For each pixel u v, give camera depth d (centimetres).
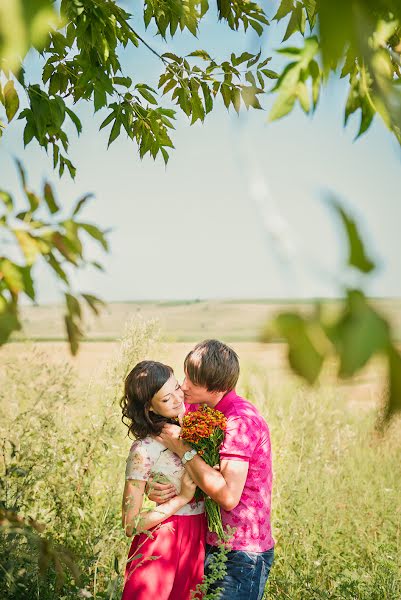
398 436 445
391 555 340
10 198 100
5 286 95
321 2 50
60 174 318
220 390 258
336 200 46
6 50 53
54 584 246
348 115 155
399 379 46
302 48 126
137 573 242
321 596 294
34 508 289
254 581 245
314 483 395
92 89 287
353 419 474
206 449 245
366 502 404
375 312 46
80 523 288
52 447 290
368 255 46
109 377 330
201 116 338
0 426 285
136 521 233
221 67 319
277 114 125
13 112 274
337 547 353
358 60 147
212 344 262
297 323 47
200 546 253
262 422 256
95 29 266
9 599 233
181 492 245
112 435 306
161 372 253
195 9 294
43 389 287
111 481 326
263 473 252
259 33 314
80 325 99
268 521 254
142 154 347
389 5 66
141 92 324
